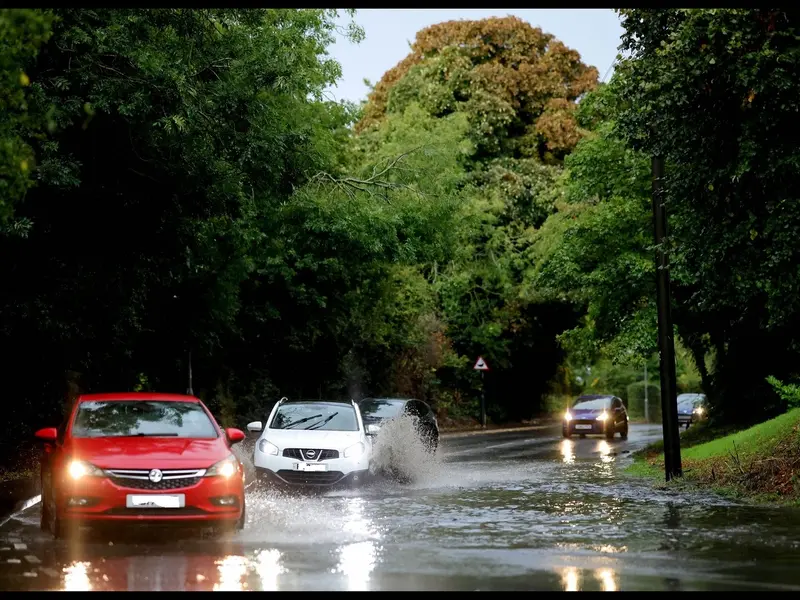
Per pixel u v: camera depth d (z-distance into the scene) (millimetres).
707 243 19234
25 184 13227
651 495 22016
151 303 33719
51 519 15844
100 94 21672
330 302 44188
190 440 16188
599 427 51469
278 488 23078
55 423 29562
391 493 22703
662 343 24500
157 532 15867
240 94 24219
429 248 41344
